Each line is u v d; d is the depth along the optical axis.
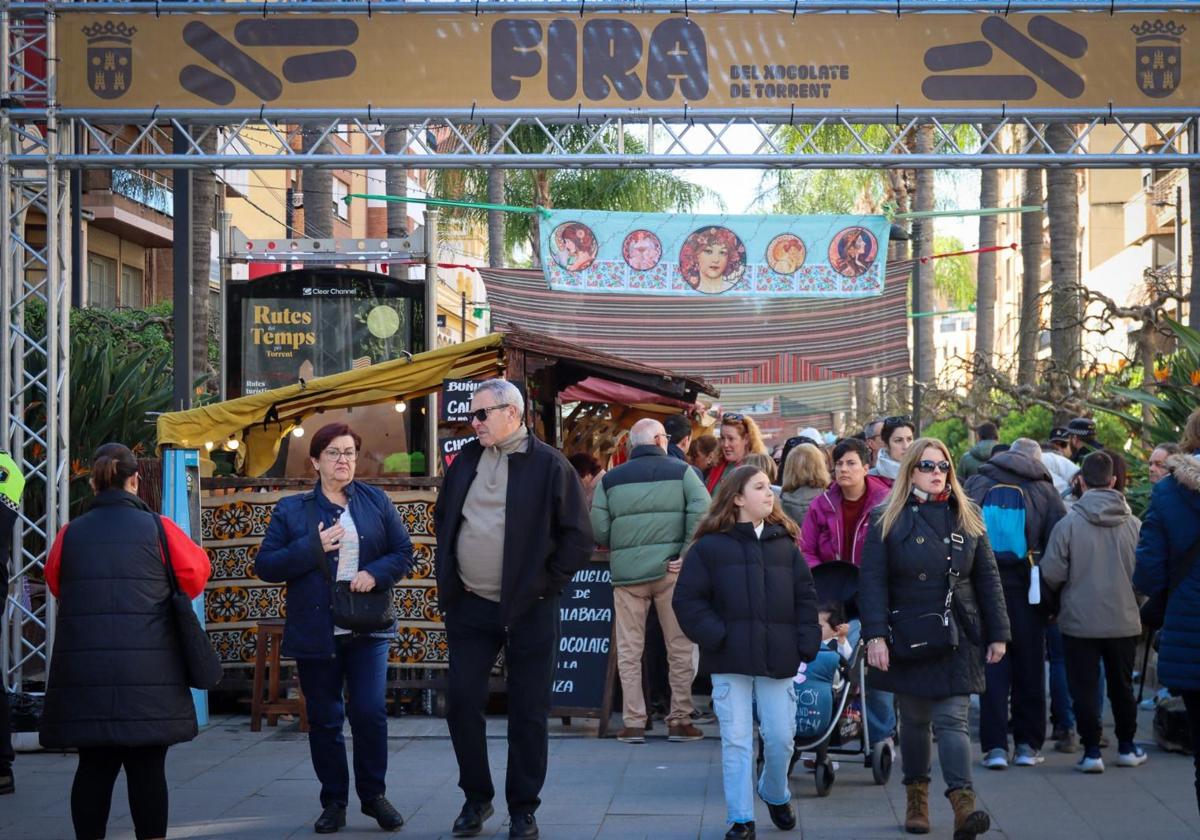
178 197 14.53
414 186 52.06
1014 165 11.34
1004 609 6.88
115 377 14.55
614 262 17.33
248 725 10.29
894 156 11.26
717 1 11.17
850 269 17.36
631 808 7.62
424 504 10.60
